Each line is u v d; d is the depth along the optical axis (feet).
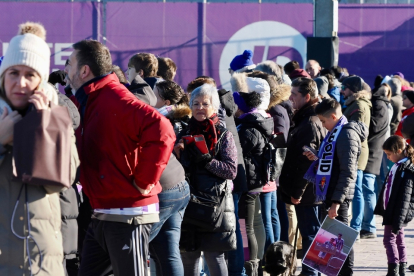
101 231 27.78
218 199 34.91
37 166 21.80
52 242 23.09
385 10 111.86
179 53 104.68
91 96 27.32
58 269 23.41
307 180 42.52
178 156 35.09
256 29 104.37
